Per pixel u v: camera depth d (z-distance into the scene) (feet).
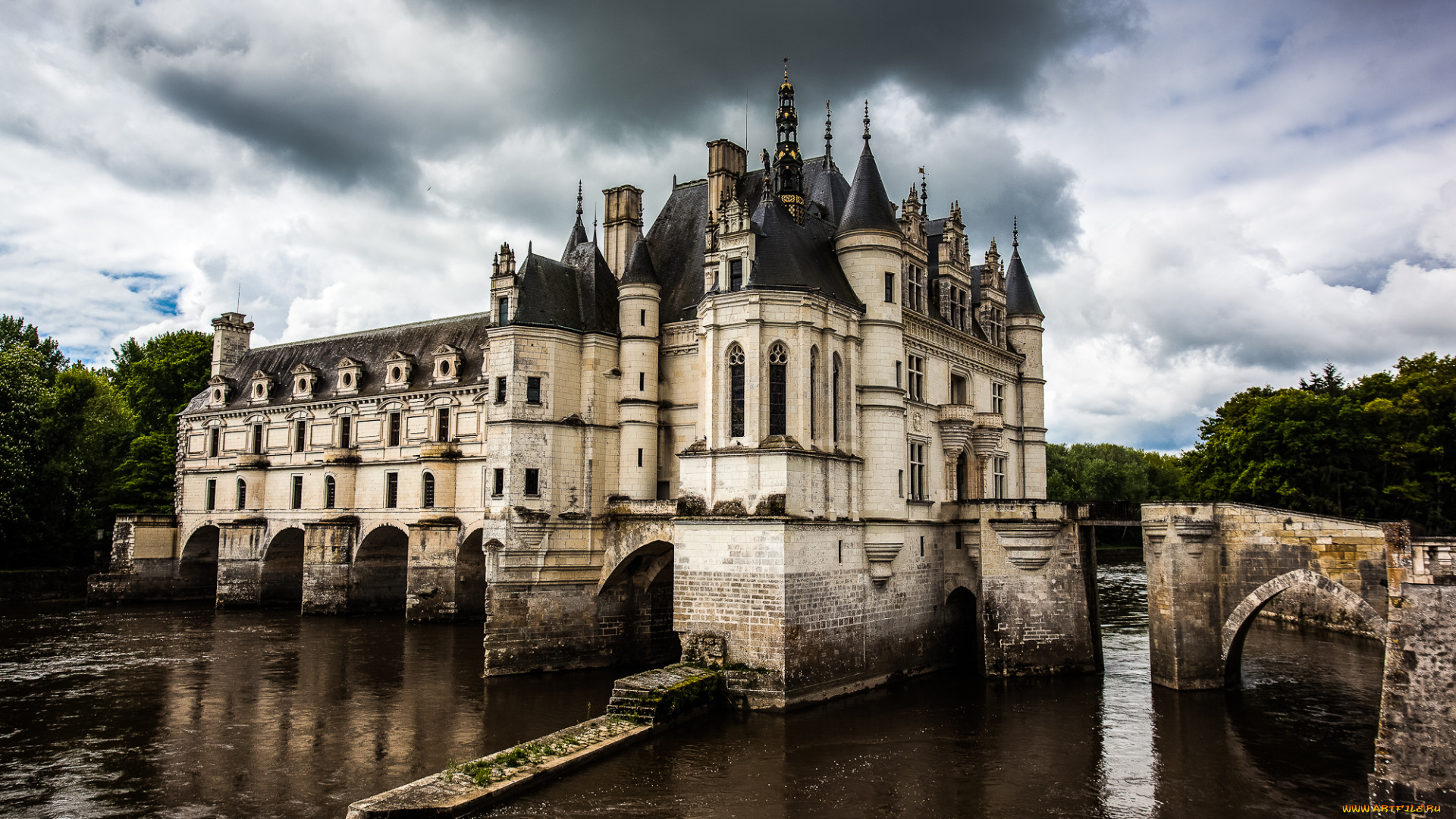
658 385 172.76
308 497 274.57
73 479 320.29
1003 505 165.58
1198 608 149.48
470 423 239.50
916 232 176.45
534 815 94.38
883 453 157.48
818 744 120.37
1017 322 222.28
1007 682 160.04
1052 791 104.68
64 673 170.91
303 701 146.72
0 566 304.91
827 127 179.63
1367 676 161.89
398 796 94.68
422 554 234.79
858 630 150.92
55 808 98.27
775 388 143.84
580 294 175.94
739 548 138.31
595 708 139.23
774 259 147.64
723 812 96.58
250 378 308.40
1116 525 165.58
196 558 305.53
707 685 133.28
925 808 99.09
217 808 98.07
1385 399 214.90
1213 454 242.99
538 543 162.09
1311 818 96.48
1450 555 92.53
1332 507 206.39
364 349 285.64
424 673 168.14
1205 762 114.83
